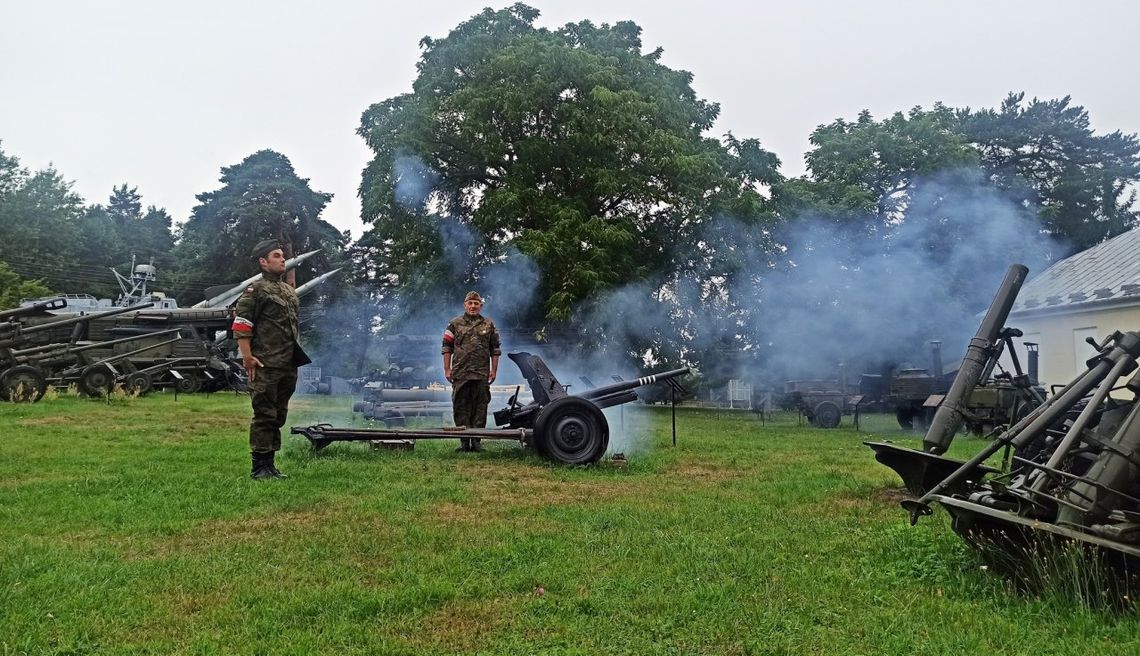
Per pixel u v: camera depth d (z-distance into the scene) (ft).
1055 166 139.64
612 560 16.35
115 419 46.75
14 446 32.71
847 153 100.99
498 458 31.71
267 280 26.43
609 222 91.66
